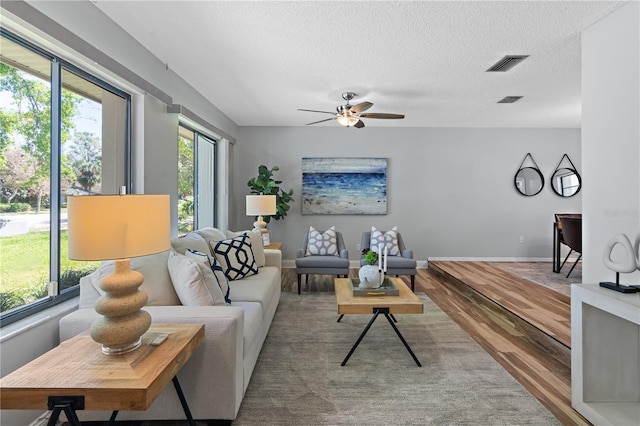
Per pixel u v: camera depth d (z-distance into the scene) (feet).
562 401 6.25
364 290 8.41
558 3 6.81
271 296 9.53
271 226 19.15
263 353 8.13
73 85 6.79
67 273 6.57
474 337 9.18
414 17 7.38
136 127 8.61
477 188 19.08
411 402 6.17
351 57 9.48
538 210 19.16
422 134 18.94
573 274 15.67
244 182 18.94
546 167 19.07
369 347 8.52
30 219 5.76
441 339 9.02
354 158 18.88
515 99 13.47
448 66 10.11
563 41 8.47
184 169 12.60
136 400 3.54
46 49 5.93
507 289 12.96
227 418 5.37
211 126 13.21
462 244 19.17
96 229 4.00
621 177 6.90
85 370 3.86
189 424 4.94
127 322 4.23
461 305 12.01
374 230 15.74
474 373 7.23
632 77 6.66
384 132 18.94
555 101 13.71
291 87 12.08
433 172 19.02
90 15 6.81
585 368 5.93
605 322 5.98
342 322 10.27
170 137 10.00
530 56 9.38
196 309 5.70
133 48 8.33
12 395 3.55
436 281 15.78
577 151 19.02
